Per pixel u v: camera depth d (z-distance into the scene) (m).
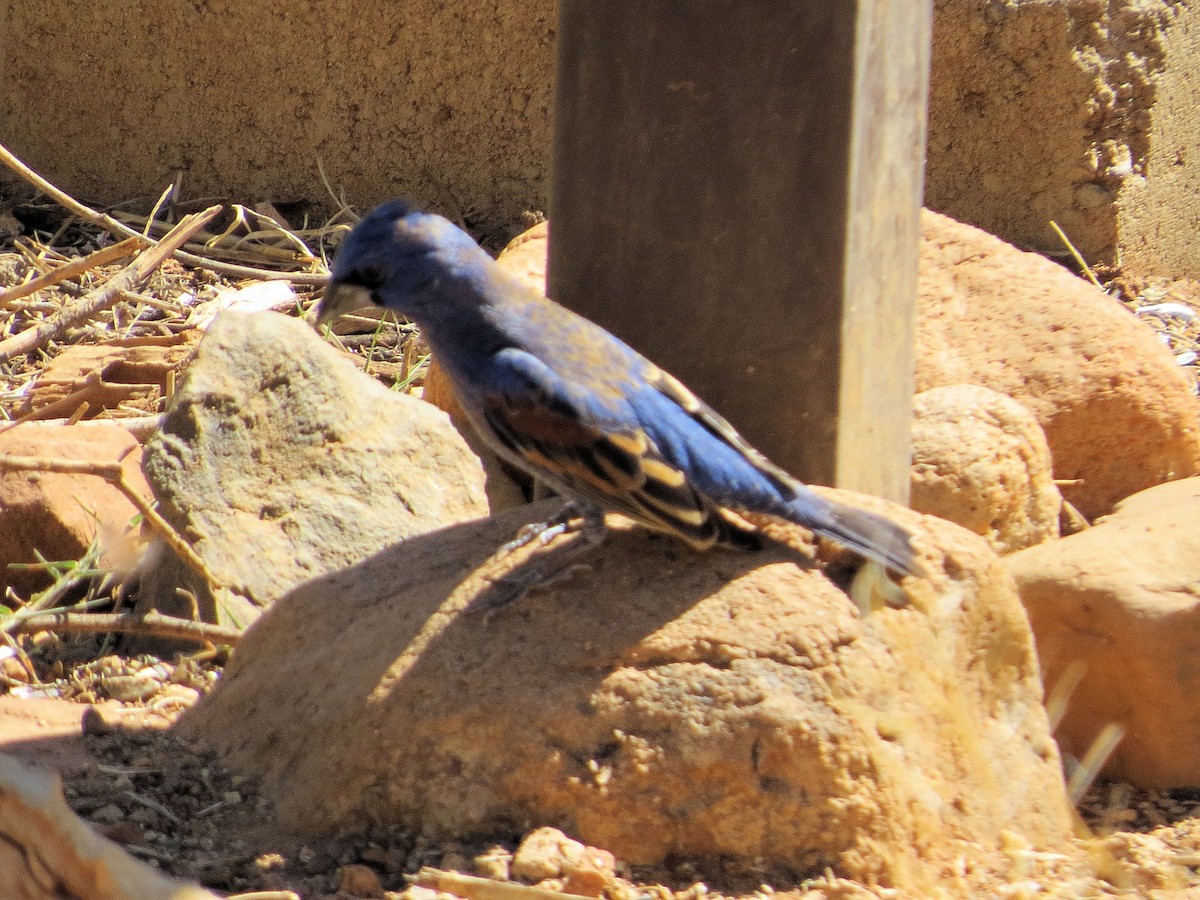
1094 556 9.38
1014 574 9.48
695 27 9.01
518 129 19.03
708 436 7.98
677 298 9.40
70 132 20.11
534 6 18.52
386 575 8.73
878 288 9.37
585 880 6.99
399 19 18.89
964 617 8.02
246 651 8.88
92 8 19.59
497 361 8.16
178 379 14.31
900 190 9.45
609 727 7.35
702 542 7.79
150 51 19.62
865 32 8.70
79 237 19.06
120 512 11.73
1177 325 17.02
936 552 8.10
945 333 12.76
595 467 7.89
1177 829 8.46
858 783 7.26
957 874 7.38
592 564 8.13
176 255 17.84
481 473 11.31
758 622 7.55
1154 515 10.04
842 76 8.72
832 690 7.37
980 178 17.97
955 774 7.72
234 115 19.67
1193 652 8.91
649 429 7.96
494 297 8.30
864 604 7.72
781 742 7.22
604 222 9.52
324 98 19.42
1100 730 9.23
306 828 7.67
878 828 7.26
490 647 7.73
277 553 10.58
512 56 18.78
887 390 9.73
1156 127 17.80
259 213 19.23
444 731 7.51
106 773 8.22
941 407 10.92
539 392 7.99
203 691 9.75
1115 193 17.58
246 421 11.05
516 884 6.96
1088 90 17.27
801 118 8.87
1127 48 17.42
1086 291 12.95
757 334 9.23
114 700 9.68
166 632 10.05
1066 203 17.70
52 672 10.31
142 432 13.20
